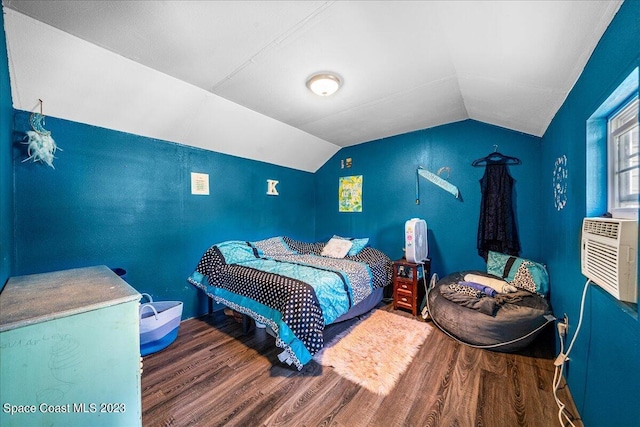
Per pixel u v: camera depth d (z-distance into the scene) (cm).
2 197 136
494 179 283
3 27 130
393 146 363
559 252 195
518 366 188
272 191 383
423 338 232
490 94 208
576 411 144
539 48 133
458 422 140
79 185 209
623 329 98
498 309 212
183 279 280
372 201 386
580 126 146
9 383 75
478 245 292
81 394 87
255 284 224
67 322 84
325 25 142
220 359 201
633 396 90
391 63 181
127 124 228
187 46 160
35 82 167
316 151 402
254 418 144
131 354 96
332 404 154
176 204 274
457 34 143
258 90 223
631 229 99
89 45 156
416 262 285
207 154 303
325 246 371
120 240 233
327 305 213
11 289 109
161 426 138
